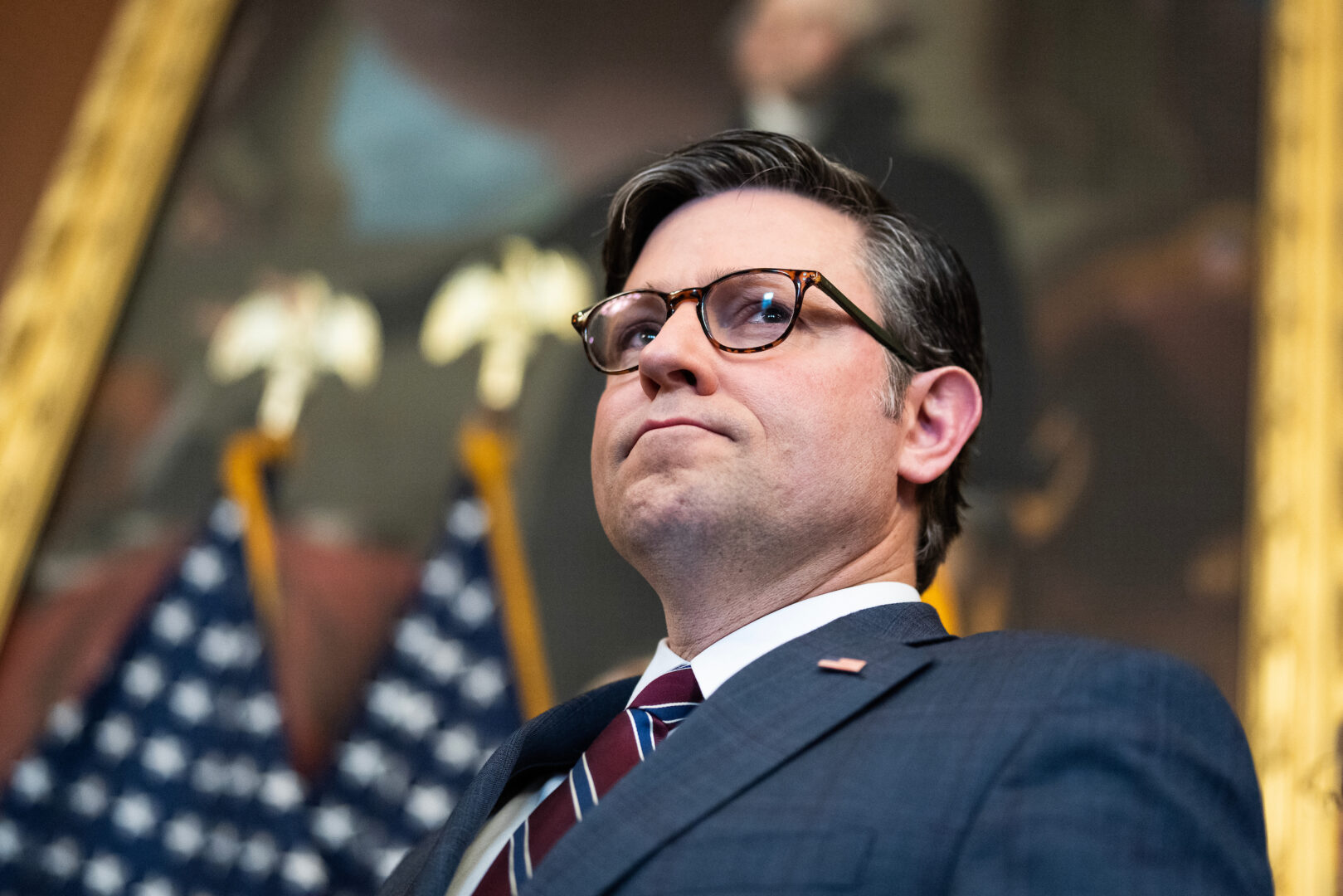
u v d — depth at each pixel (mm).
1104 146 3855
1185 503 3334
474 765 3553
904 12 4211
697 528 1285
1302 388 3330
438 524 3877
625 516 1315
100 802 3699
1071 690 986
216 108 4660
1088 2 4043
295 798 3611
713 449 1292
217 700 3785
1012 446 3514
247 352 4254
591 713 1400
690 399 1323
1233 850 902
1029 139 3924
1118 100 3895
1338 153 3592
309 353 4223
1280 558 3156
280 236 4422
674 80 4359
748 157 1573
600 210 4215
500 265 4211
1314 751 2893
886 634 1228
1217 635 3162
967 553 3402
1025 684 1018
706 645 1358
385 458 4012
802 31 4273
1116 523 3365
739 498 1276
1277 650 3055
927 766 976
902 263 1517
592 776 1184
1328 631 3041
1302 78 3717
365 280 4301
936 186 3918
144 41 4719
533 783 1399
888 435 1392
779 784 1010
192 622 3887
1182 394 3471
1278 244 3541
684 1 4469
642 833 992
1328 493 3191
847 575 1344
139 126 4570
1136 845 869
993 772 946
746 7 4391
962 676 1073
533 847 1158
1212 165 3729
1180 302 3580
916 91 4090
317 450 4074
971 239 3811
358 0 4750
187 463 4125
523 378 4023
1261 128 3725
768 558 1308
